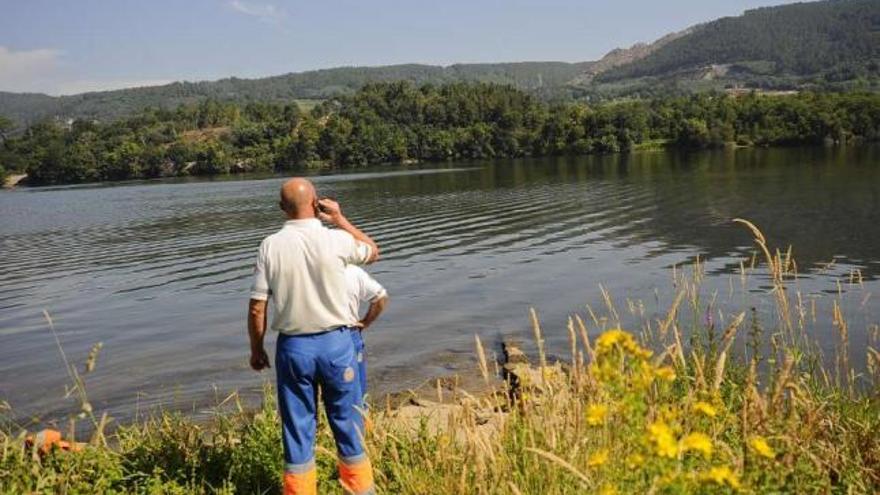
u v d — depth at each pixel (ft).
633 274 73.56
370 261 14.51
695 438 8.67
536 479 11.83
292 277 13.28
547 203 158.40
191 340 55.11
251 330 13.78
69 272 99.66
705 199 148.66
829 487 11.18
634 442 9.27
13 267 108.47
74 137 611.88
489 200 173.06
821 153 305.94
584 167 304.71
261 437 16.43
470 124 520.42
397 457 14.33
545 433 12.87
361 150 482.28
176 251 114.32
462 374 40.96
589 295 64.28
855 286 61.00
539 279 73.67
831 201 132.87
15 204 286.46
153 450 16.25
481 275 77.87
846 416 14.33
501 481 11.94
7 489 13.26
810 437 12.28
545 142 455.22
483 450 12.29
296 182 13.71
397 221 138.92
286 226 13.62
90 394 41.60
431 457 14.28
